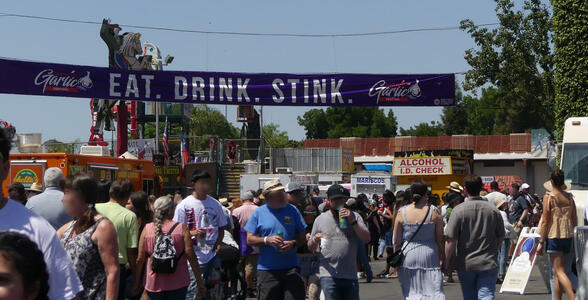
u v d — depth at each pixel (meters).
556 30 26.77
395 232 9.27
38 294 2.98
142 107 51.62
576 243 7.17
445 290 14.96
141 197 9.87
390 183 37.28
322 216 8.95
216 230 10.25
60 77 19.72
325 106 20.53
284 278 8.81
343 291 8.94
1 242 2.88
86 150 20.86
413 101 20.48
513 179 62.06
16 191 11.08
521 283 14.08
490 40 33.91
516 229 18.55
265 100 20.53
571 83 26.38
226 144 45.12
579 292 6.56
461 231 9.20
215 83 20.42
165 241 8.29
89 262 6.18
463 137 73.38
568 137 17.56
